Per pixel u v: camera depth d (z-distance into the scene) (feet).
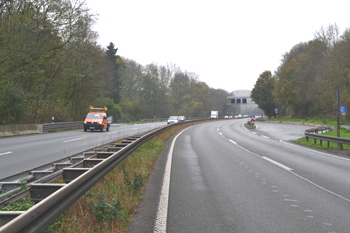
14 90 95.96
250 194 25.31
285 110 319.06
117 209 18.44
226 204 22.24
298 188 27.78
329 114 223.51
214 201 23.02
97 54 151.74
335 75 152.15
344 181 31.19
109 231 15.85
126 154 33.65
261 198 24.08
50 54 110.52
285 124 208.03
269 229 17.29
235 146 67.87
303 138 90.74
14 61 92.63
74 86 152.35
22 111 101.19
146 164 36.27
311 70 216.13
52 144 61.00
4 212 11.30
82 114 176.55
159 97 303.07
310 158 49.42
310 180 31.50
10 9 100.42
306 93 226.99
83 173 18.88
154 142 62.34
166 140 79.36
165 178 31.12
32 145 59.06
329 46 191.42
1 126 80.53
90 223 16.30
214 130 135.64
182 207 21.38
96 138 76.33
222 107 485.56
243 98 377.09
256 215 19.79
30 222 11.09
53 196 12.96
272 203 22.70
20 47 92.12
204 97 369.50
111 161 26.07
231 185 28.63
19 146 57.21
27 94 102.32
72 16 108.68
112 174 27.96
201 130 133.90
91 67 143.13
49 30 106.22
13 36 87.25
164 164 40.22
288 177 32.99
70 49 116.47
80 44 116.37
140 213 19.85
